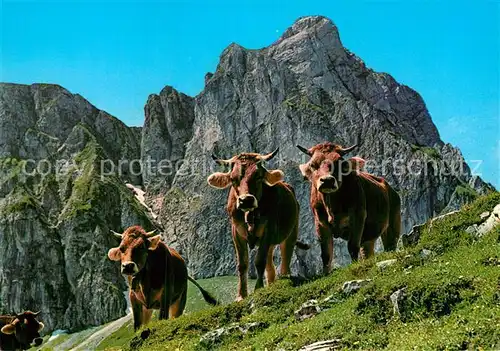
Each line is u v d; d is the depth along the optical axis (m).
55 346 180.25
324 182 25.91
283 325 21.98
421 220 185.25
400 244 29.80
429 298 19.48
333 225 27.20
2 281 199.88
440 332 17.56
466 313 18.42
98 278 198.75
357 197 27.34
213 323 24.56
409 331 18.52
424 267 22.48
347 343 18.86
